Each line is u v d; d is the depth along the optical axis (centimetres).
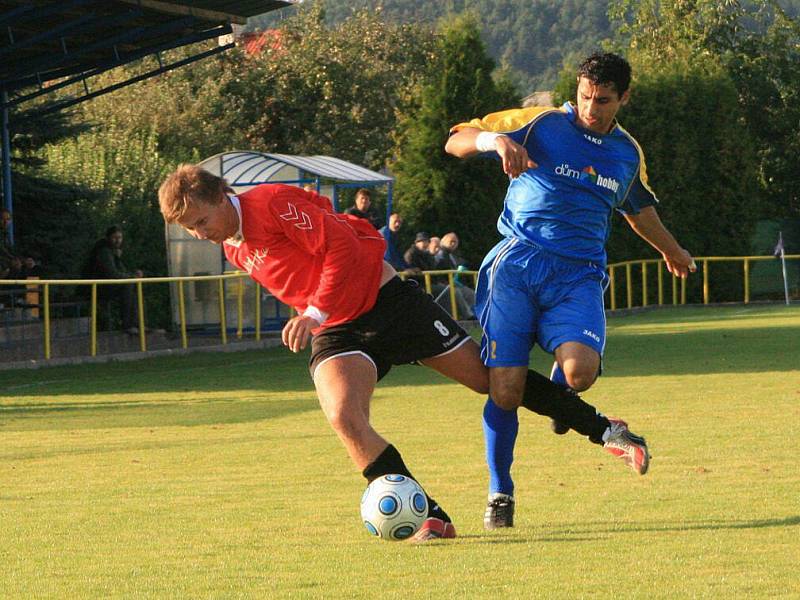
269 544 1134
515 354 1203
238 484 1521
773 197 8681
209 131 8169
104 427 2191
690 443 1770
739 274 6831
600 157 1241
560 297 1220
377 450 1104
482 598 888
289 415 2334
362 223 1178
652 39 9238
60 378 3225
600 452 1706
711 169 6781
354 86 9638
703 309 6412
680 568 974
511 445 1205
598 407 2277
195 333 4666
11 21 3566
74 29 3881
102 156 5716
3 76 4406
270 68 9506
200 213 1098
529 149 1248
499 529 1188
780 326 4638
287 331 1091
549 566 997
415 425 2105
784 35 8725
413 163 6197
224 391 2861
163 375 3291
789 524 1155
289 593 923
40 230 4925
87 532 1223
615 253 6462
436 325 1190
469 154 1280
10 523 1280
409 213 6209
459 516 1273
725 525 1161
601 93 1220
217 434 2056
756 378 2777
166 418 2317
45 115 4784
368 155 9838
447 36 6219
